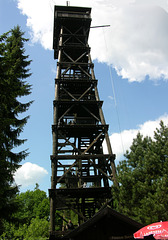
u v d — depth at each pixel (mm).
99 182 16469
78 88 19422
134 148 14828
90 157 14695
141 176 12430
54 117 16172
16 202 12398
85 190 13672
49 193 13219
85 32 22969
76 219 18953
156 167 12422
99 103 17422
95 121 18844
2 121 10273
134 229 7012
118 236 6812
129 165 13828
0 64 11250
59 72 19156
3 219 12406
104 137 16984
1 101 11508
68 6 23312
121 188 12188
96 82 18766
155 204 10445
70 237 6754
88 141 18578
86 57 22109
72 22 23141
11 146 14391
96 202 16422
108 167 15391
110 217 6871
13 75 12180
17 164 14016
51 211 12773
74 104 17188
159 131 14172
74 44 22297
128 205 11828
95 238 6551
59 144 17047
